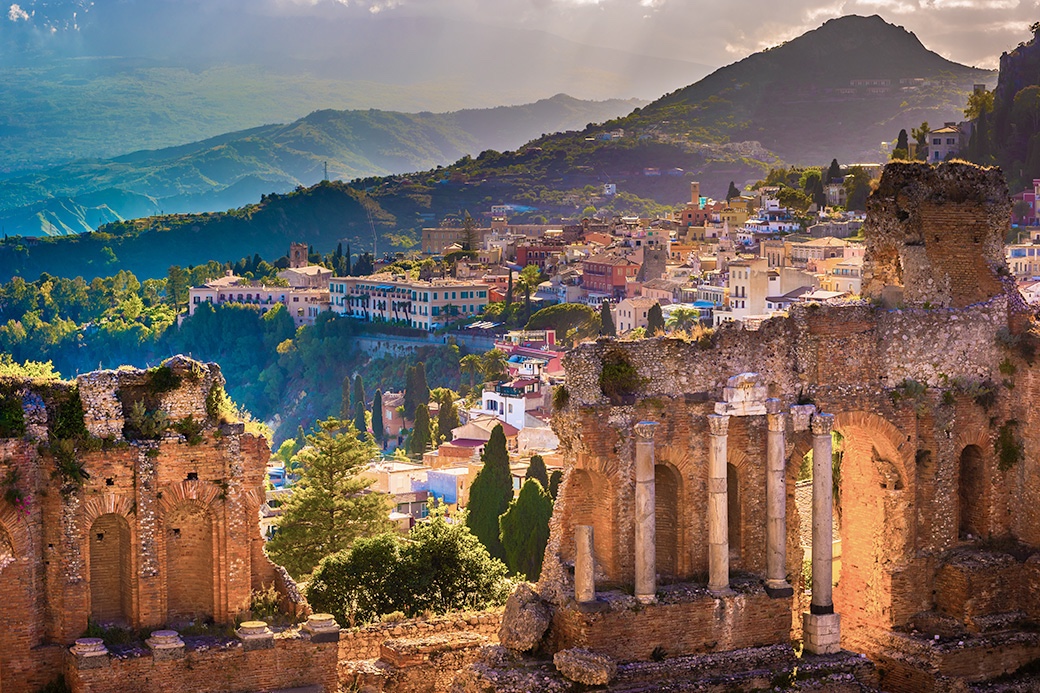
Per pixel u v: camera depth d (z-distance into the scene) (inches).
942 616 2554.1
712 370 2409.0
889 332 2551.7
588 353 2346.2
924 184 2650.1
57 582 2085.4
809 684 2322.8
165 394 2172.7
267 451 2294.5
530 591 2345.0
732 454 2423.7
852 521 2628.0
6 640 2047.2
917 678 2464.3
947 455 2591.0
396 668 2313.0
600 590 2327.8
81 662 2011.6
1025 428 2637.8
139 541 2128.4
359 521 3831.2
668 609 2303.2
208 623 2199.8
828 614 2429.9
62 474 2086.6
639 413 2346.2
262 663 2116.1
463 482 6072.8
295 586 2310.5
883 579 2556.6
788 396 2463.1
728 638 2352.4
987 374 2645.2
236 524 2197.3
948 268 2662.4
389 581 2689.5
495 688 2175.2
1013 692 2449.6
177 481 2162.9
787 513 2493.8
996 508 2642.7
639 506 2301.9
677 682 2250.2
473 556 2795.3
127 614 2155.5
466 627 2472.9
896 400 2539.4
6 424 2044.8
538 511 3627.0
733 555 2445.9
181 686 2068.2
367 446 4446.4
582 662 2191.2
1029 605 2581.2
